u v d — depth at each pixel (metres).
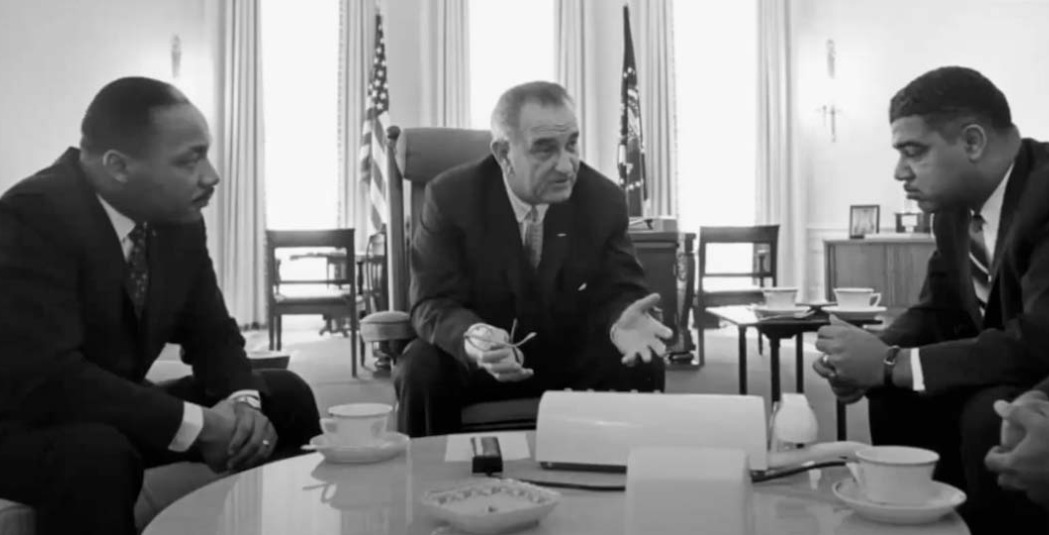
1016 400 1.07
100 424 1.24
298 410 1.73
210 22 7.14
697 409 1.16
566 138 1.86
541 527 0.95
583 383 1.96
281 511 1.02
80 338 1.37
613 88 7.36
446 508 0.93
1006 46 6.63
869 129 7.15
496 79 7.42
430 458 1.30
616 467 1.17
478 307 1.98
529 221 1.98
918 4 6.91
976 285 1.64
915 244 5.86
